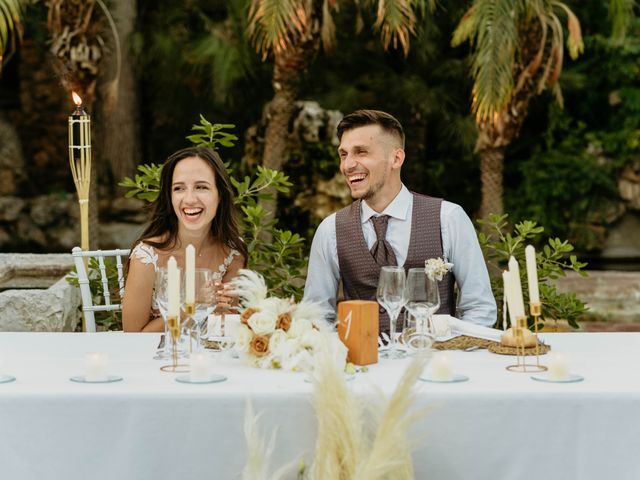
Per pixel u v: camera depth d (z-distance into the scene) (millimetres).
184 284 2293
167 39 11992
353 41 12867
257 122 12836
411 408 1873
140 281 3111
